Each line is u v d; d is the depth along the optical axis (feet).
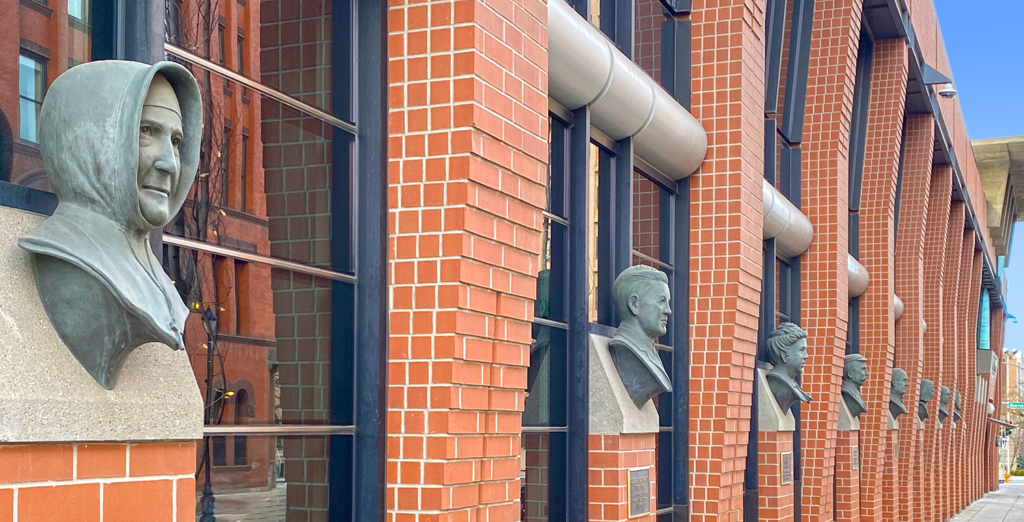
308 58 16.15
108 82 9.23
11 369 8.87
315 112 16.20
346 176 16.88
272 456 14.79
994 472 185.88
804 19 49.37
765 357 43.91
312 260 15.97
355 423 16.75
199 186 13.69
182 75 9.53
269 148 15.16
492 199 17.47
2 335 8.88
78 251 9.06
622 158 28.22
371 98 17.24
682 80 33.09
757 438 41.04
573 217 25.08
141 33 12.09
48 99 9.40
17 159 10.59
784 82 49.26
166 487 10.39
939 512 94.89
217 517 13.65
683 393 32.94
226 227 14.17
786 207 44.32
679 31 33.35
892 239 64.90
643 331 25.39
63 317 9.27
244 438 14.24
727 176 32.71
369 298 16.94
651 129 28.45
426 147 16.92
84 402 9.37
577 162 25.11
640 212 30.53
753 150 34.35
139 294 9.24
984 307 157.79
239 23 14.69
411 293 16.85
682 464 32.78
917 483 82.07
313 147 16.14
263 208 14.96
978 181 122.62
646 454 26.32
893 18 60.44
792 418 42.80
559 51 22.26
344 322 16.60
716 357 32.68
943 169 92.94
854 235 64.18
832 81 50.11
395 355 16.85
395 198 17.07
